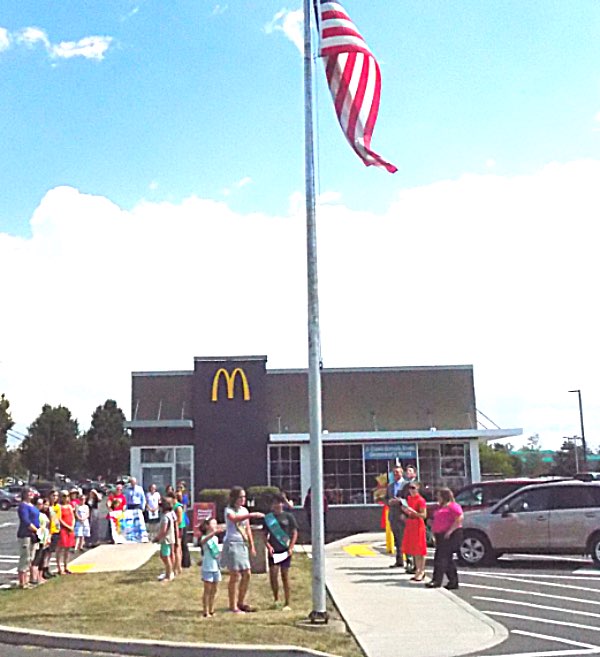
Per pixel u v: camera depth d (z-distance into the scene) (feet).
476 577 57.41
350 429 118.42
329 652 33.58
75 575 61.11
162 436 112.98
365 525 105.70
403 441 111.45
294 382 121.19
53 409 342.85
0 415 268.62
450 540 51.67
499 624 39.99
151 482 112.06
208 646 34.45
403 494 62.03
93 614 42.98
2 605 46.88
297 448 111.96
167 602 46.62
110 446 337.52
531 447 329.52
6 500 213.46
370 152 41.65
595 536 61.31
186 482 111.96
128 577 58.65
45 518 57.57
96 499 86.94
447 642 36.04
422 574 54.54
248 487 107.76
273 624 39.04
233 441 109.70
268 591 50.37
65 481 320.70
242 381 110.93
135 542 87.40
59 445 337.93
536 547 62.44
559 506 62.64
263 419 110.22
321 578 39.04
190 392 121.39
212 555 42.27
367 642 35.96
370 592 49.67
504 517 63.52
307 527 104.47
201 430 110.11
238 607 43.37
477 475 111.14
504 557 70.33
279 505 45.44
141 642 35.50
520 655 33.73
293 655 33.71
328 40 41.09
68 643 36.91
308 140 41.09
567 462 267.59
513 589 51.78
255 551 56.70
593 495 62.28
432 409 120.57
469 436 110.32
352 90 41.81
